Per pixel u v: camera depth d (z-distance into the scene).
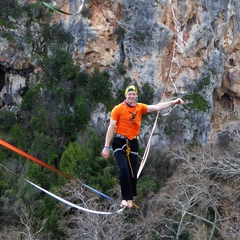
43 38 68.56
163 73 65.12
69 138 62.69
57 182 49.06
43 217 43.53
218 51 66.75
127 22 65.56
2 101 70.12
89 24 66.56
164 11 64.31
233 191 40.84
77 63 67.00
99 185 48.19
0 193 47.53
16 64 68.00
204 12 65.38
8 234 39.91
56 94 65.56
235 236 35.72
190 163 44.19
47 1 68.25
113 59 66.50
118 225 36.28
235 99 70.56
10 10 68.75
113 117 12.27
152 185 49.84
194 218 42.09
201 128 63.41
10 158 55.56
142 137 60.88
